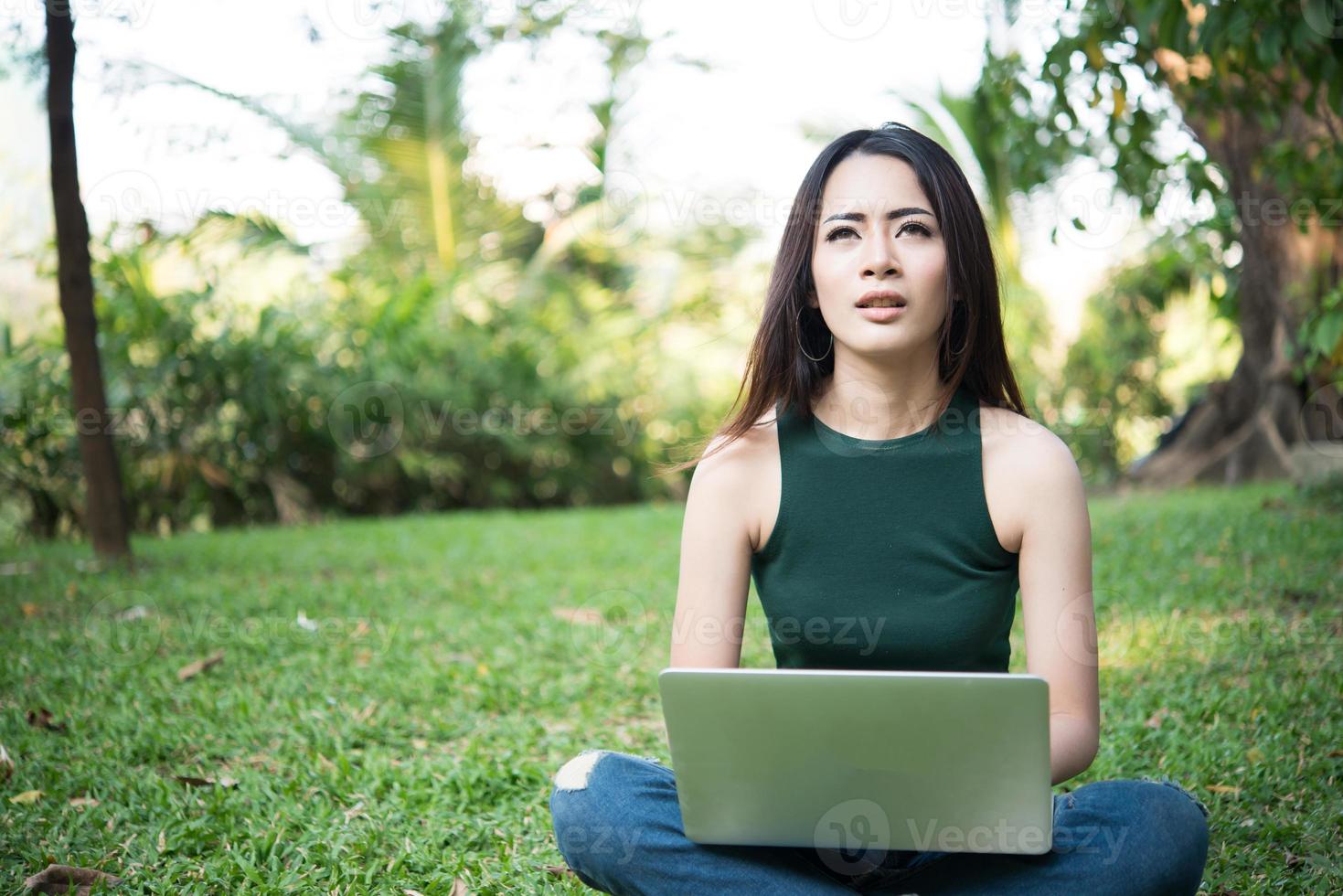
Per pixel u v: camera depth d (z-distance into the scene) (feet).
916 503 5.26
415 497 32.86
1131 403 36.37
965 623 5.18
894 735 4.50
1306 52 12.07
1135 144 15.38
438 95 31.86
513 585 17.48
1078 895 4.84
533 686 11.86
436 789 8.84
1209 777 8.69
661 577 17.85
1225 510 21.02
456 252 34.53
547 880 7.20
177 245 29.30
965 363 5.31
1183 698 10.53
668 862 5.03
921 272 5.19
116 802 8.72
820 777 4.66
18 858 7.67
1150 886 4.88
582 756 5.43
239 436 28.96
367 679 12.01
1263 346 28.53
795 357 5.53
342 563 19.86
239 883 7.34
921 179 5.27
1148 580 15.43
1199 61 16.35
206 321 28.30
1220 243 21.34
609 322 36.11
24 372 25.77
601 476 35.88
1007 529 5.22
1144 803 4.98
